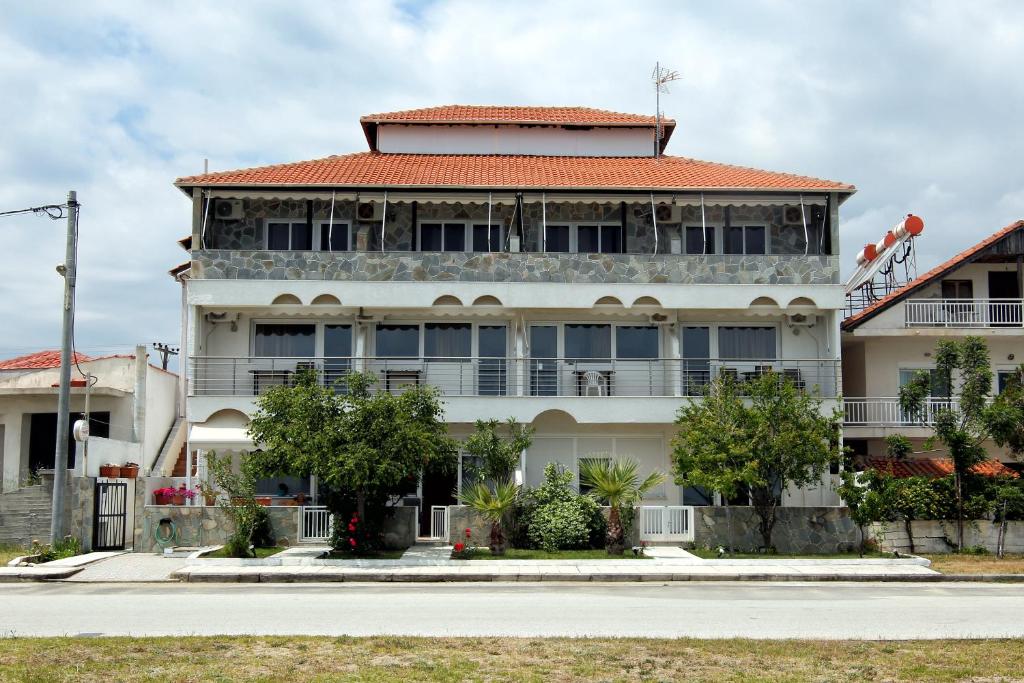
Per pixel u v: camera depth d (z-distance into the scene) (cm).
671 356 3641
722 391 3195
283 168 3716
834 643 1562
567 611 1941
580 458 3603
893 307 3803
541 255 3528
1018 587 2470
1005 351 3828
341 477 2742
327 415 2848
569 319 3666
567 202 3638
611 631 1691
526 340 3597
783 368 3656
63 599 2131
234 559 2797
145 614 1880
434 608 1980
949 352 3303
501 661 1399
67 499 3062
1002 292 3900
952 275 3900
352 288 3488
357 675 1309
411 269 3512
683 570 2638
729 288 3525
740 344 3706
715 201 3584
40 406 3753
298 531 3162
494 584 2491
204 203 3528
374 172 3709
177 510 3103
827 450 3038
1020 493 3123
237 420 3419
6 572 2573
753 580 2589
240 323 3631
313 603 2061
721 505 3550
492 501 2955
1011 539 3128
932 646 1547
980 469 3438
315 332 3656
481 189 3506
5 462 3744
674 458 3136
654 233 3747
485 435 3159
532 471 3600
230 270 3491
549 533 3050
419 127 4203
